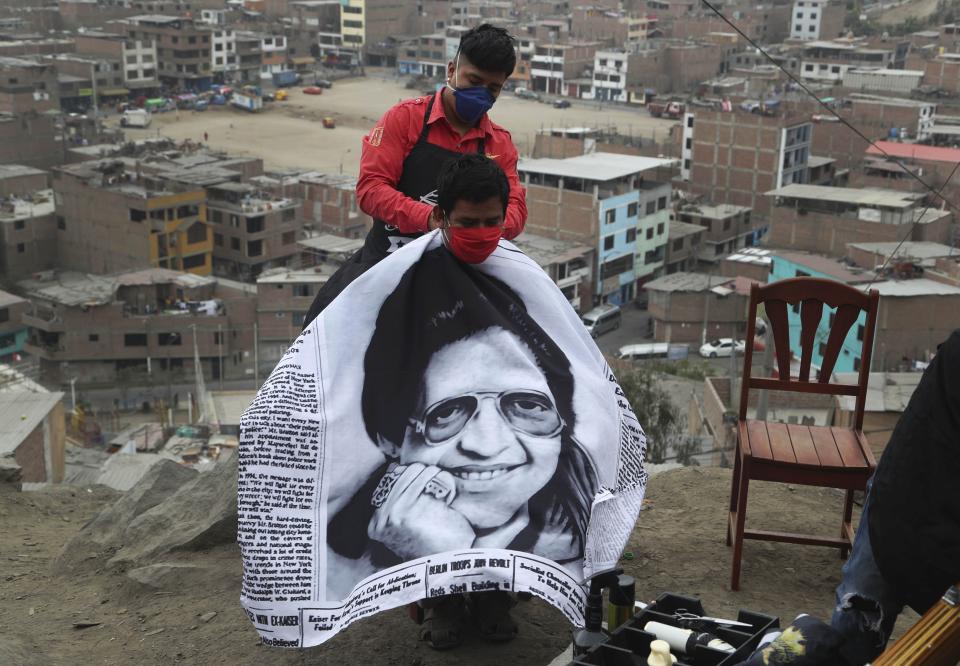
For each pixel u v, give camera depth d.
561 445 2.95
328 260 55.50
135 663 3.77
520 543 2.78
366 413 2.96
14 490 6.50
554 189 57.97
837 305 4.04
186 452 31.58
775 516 4.86
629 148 76.81
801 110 84.00
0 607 4.51
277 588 2.77
